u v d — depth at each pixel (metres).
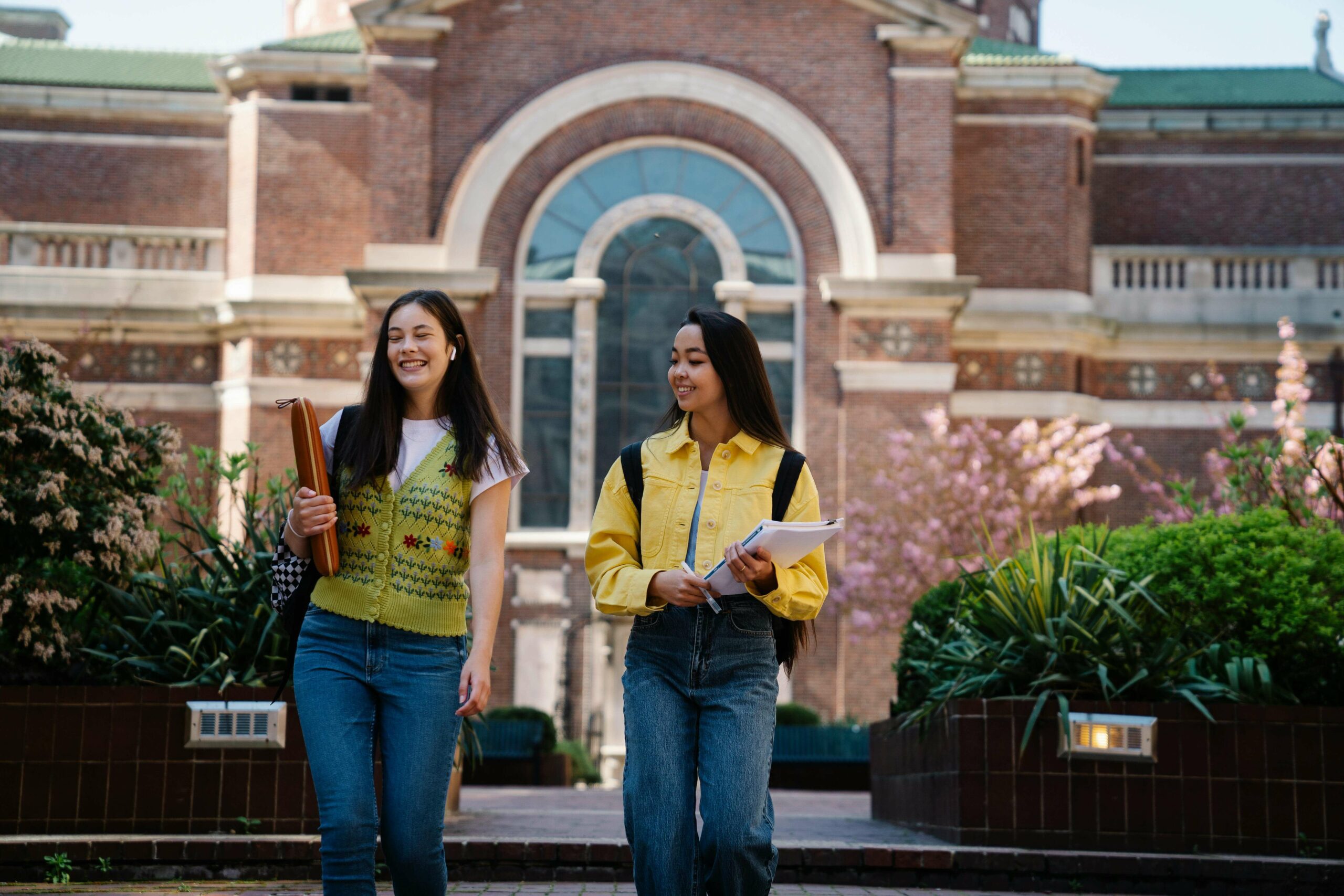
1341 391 28.64
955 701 8.27
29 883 7.22
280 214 28.56
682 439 4.70
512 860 7.68
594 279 27.30
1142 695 8.39
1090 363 28.97
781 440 4.71
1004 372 28.20
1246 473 12.71
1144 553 9.55
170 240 29.00
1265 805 8.02
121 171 30.36
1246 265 29.52
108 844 7.40
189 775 8.16
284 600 4.59
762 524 4.29
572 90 27.52
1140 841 8.02
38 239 28.80
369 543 4.52
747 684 4.47
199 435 28.36
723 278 27.53
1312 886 7.57
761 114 27.52
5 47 32.94
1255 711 8.09
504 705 26.22
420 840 4.35
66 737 8.12
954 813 8.25
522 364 27.34
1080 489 27.89
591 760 25.39
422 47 27.41
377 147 27.17
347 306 27.61
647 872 4.34
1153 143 31.36
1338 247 30.62
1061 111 29.05
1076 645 8.51
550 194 27.59
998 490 26.20
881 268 27.11
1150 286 29.53
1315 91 32.62
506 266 27.30
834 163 27.38
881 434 26.69
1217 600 9.05
